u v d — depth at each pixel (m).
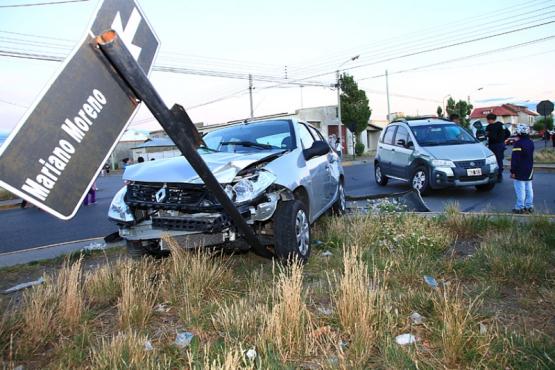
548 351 2.55
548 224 5.15
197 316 3.32
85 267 5.43
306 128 6.27
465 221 5.63
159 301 3.80
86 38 1.94
